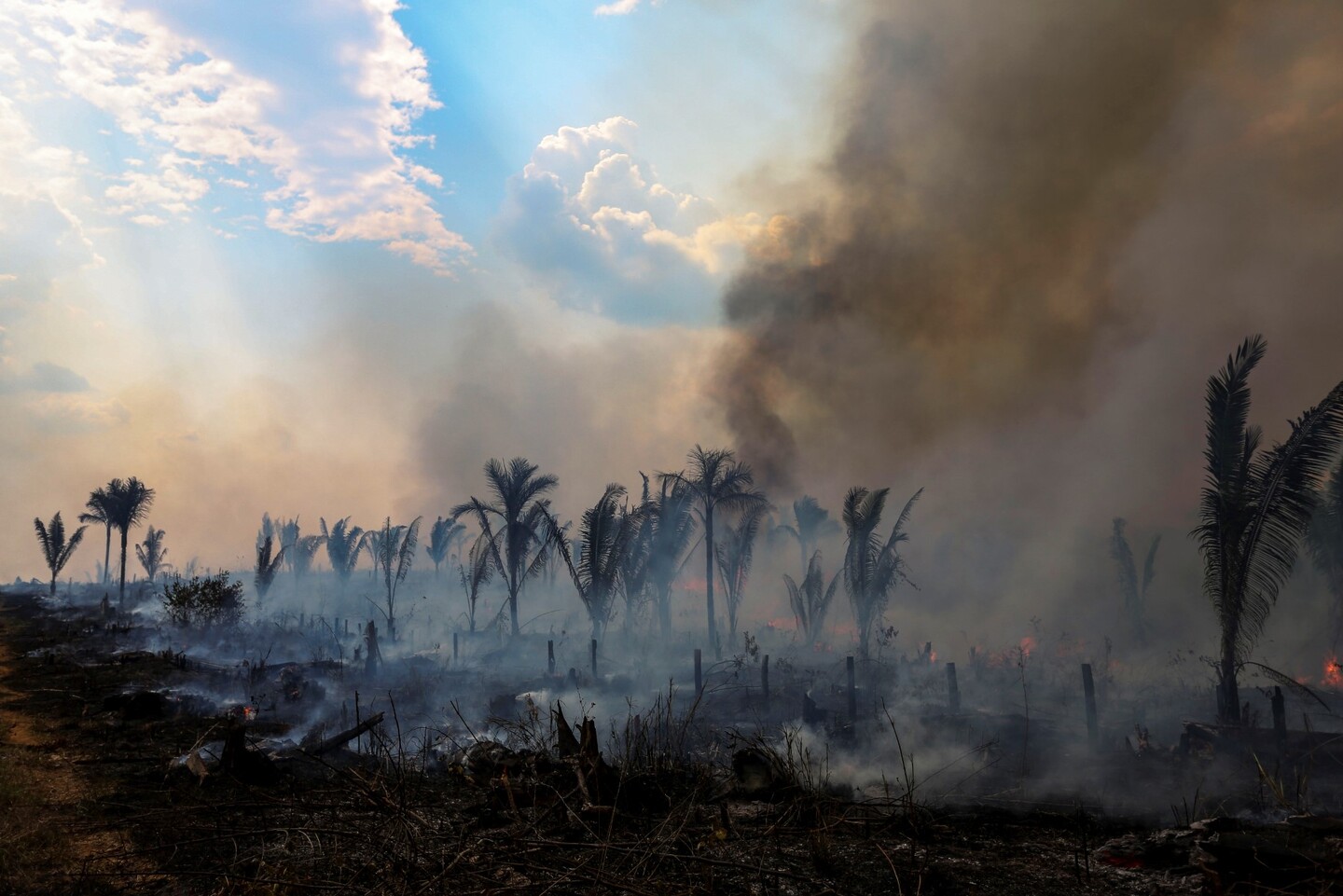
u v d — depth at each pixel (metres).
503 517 26.30
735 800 7.41
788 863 5.76
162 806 7.98
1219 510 11.34
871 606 19.09
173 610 27.09
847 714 12.38
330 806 6.96
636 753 8.27
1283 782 8.15
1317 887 4.85
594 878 5.21
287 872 5.71
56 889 5.80
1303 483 10.94
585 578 22.89
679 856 5.37
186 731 12.38
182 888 5.75
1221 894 4.98
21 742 11.56
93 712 13.92
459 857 5.41
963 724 11.11
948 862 5.79
